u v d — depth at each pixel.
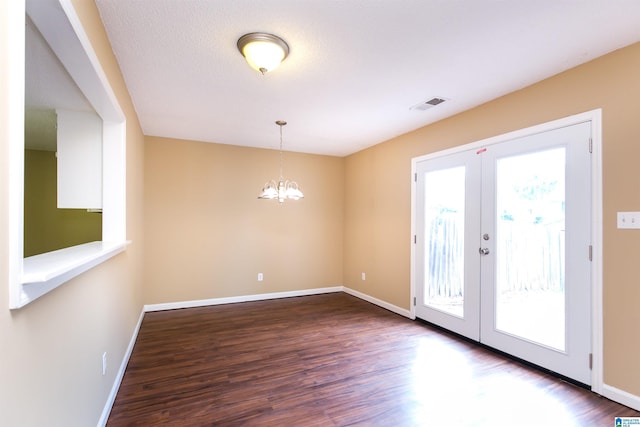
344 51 2.12
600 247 2.15
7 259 0.79
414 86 2.66
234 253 4.66
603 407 2.02
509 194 2.79
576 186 2.30
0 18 0.76
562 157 2.41
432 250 3.61
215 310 4.21
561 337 2.40
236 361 2.66
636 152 1.99
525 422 1.88
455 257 3.31
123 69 2.33
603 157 2.15
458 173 3.29
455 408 2.02
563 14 1.73
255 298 4.79
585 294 2.24
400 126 3.76
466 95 2.83
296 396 2.14
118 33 1.89
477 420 1.90
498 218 2.88
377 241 4.55
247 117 3.45
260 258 4.83
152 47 2.05
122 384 2.27
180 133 4.08
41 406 1.02
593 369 2.19
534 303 2.58
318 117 3.43
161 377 2.38
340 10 1.71
